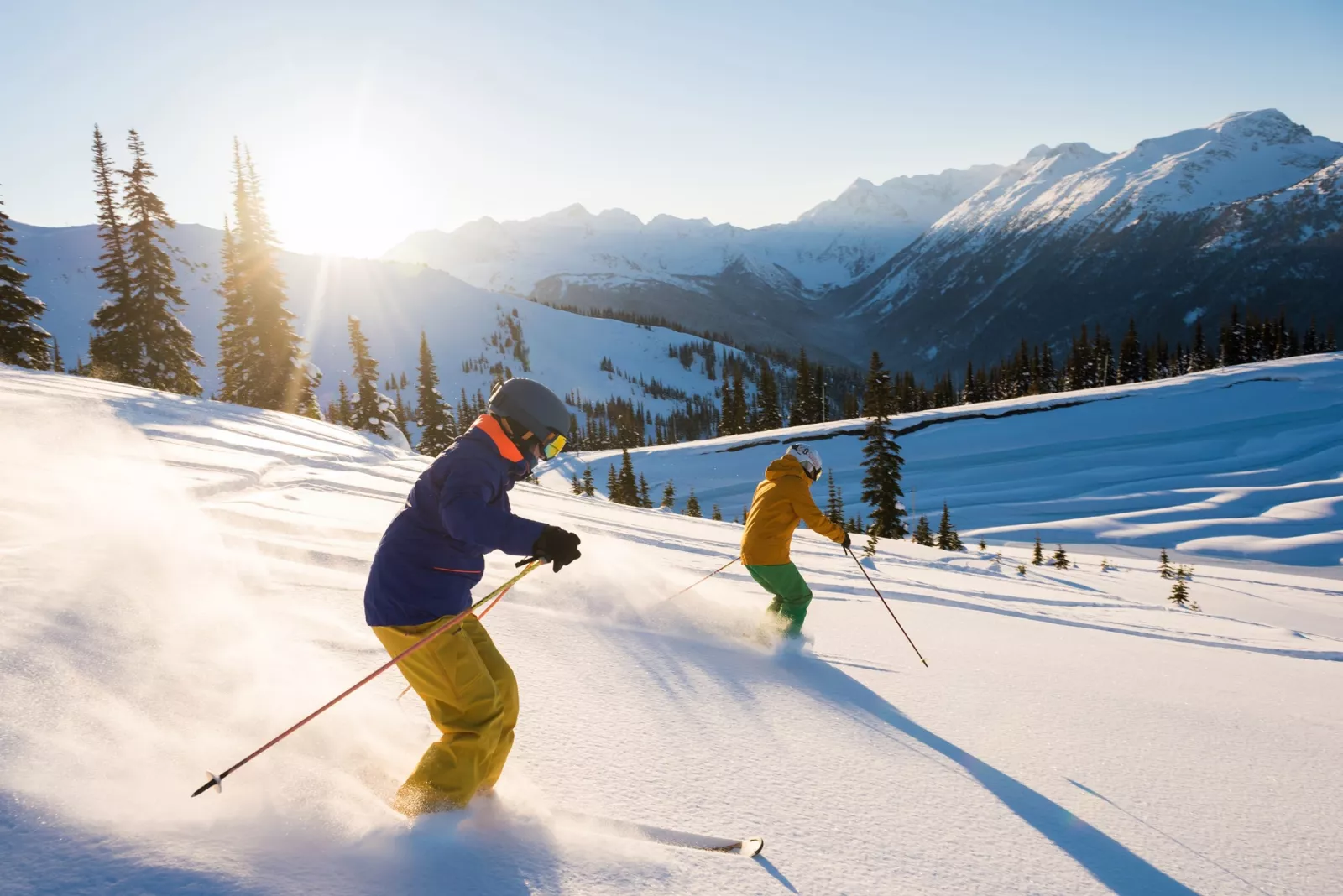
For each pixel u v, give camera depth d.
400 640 2.65
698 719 3.69
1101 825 3.02
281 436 16.84
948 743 3.78
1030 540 62.31
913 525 68.50
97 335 35.84
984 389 125.12
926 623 7.12
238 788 2.31
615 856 2.31
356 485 11.30
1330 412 84.56
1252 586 35.69
